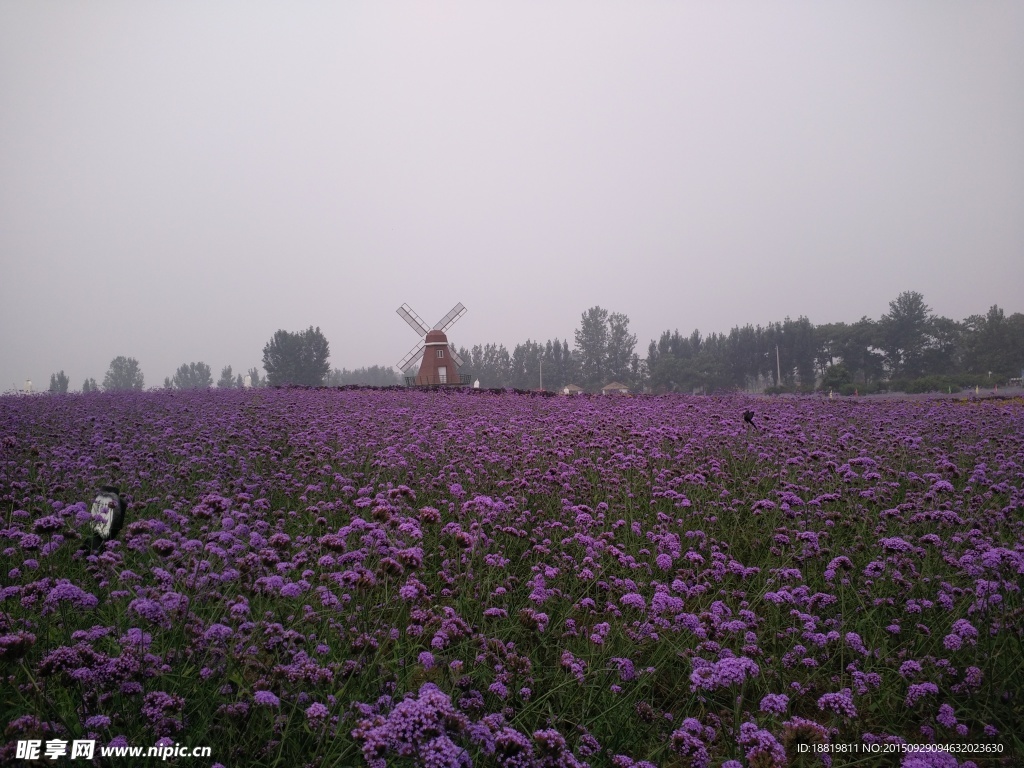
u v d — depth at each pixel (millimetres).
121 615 4672
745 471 11156
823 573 6984
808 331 134000
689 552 6871
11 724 3271
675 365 132000
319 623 5117
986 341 111625
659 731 4562
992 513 8031
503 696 4367
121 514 5523
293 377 125312
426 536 7465
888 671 5297
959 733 4621
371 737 3045
